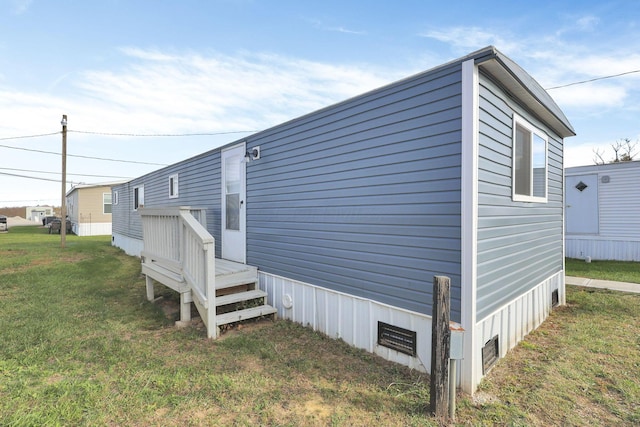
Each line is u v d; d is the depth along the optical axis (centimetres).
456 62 287
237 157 589
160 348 371
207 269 401
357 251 375
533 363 332
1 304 542
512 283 364
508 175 348
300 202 454
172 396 269
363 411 251
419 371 315
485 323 304
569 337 401
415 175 317
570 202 1059
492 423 237
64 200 1386
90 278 757
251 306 488
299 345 382
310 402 263
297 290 459
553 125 490
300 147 453
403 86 327
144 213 592
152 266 558
